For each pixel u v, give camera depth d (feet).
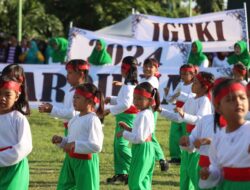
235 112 31.07
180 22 108.88
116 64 104.78
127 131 47.16
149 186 47.26
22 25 183.11
